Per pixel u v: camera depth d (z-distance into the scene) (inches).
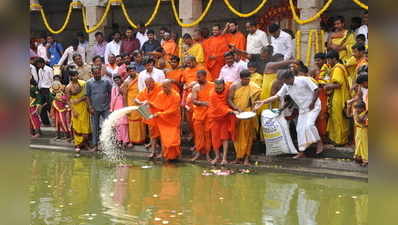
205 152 341.1
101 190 262.4
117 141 386.9
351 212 212.4
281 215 209.9
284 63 323.0
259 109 327.3
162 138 341.4
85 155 383.9
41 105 460.8
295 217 206.5
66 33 636.7
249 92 317.1
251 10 505.7
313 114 300.8
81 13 622.8
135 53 406.3
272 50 340.2
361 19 394.3
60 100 420.5
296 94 300.7
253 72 339.3
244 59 372.5
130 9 586.9
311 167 299.0
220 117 319.0
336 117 307.9
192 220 203.6
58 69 463.8
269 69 324.8
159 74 366.3
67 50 507.8
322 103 313.7
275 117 307.1
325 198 236.7
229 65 355.6
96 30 523.5
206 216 209.5
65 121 421.1
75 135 396.2
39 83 467.8
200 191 256.2
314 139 297.9
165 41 447.8
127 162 349.4
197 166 328.5
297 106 316.8
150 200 239.0
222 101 317.4
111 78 412.5
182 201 236.2
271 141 308.5
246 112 309.4
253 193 249.8
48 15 647.8
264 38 386.6
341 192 247.3
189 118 361.4
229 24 400.2
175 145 338.6
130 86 374.6
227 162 326.3
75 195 251.3
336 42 355.6
